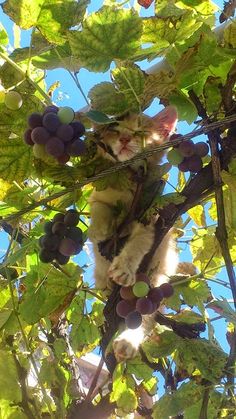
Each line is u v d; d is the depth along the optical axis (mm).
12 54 757
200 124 734
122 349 832
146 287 695
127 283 726
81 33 701
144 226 814
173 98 759
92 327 961
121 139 750
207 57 718
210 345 752
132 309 712
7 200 775
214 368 726
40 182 839
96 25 700
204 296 871
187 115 755
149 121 798
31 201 781
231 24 725
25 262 942
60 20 718
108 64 714
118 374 826
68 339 965
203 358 735
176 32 742
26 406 824
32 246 820
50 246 712
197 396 724
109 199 872
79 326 959
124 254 801
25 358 838
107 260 890
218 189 727
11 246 849
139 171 744
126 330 794
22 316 816
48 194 840
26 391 829
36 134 630
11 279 900
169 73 745
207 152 714
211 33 729
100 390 875
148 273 827
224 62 738
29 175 721
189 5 774
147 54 769
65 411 830
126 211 835
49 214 855
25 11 713
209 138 723
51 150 631
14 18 716
